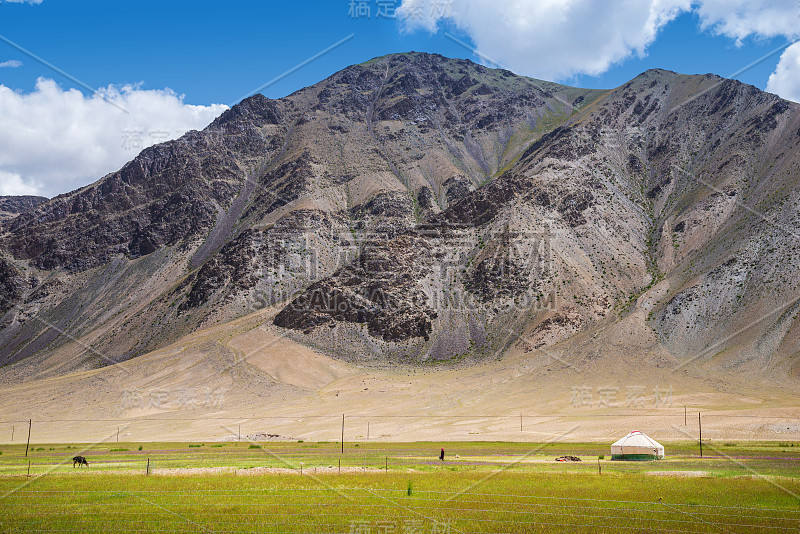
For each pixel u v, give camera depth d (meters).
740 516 38.19
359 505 41.66
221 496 44.97
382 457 75.06
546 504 41.78
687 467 60.81
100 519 38.28
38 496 45.44
